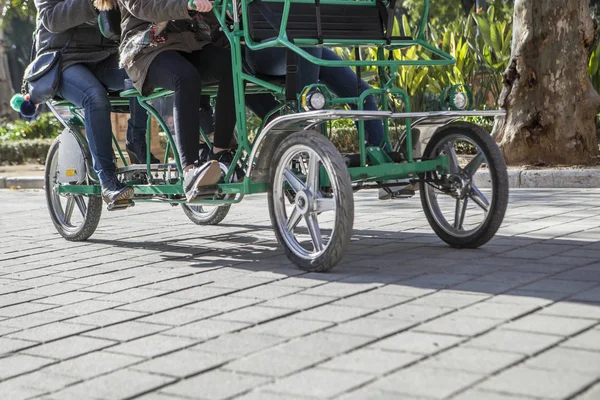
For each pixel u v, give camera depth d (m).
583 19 10.90
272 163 5.44
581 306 4.09
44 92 6.87
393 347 3.62
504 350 3.48
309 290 4.77
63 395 3.33
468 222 6.93
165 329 4.16
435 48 5.79
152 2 5.74
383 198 6.16
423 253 5.71
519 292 4.43
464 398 3.00
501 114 5.57
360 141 5.44
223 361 3.59
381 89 5.64
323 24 5.52
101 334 4.15
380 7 5.75
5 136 21.67
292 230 5.43
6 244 7.27
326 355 3.57
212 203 5.83
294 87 5.49
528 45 10.98
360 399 3.05
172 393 3.26
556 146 10.91
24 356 3.88
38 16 6.99
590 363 3.28
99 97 6.70
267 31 5.55
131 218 8.62
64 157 7.16
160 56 5.93
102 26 6.41
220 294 4.82
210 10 5.71
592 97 10.88
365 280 4.93
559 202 8.13
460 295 4.44
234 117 5.93
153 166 6.64
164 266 5.82
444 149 5.84
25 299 5.04
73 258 6.38
